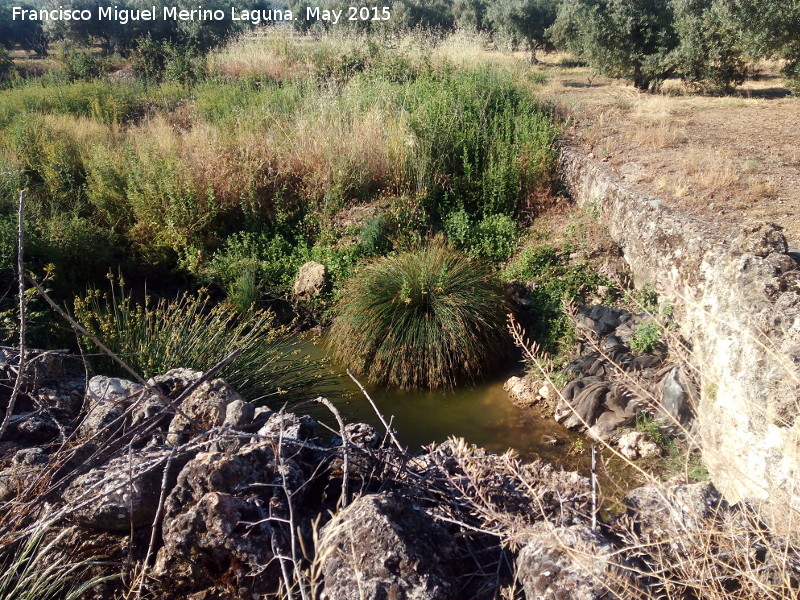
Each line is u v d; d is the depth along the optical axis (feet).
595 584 7.16
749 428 13.41
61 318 22.18
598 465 18.99
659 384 20.27
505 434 21.47
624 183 27.99
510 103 38.81
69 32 86.74
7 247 24.85
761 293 14.01
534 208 32.12
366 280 26.02
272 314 26.35
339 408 22.89
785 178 26.96
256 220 32.63
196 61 61.36
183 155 34.50
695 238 21.59
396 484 9.74
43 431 11.55
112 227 30.40
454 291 25.46
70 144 37.76
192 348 18.66
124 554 9.07
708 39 46.75
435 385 24.04
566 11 64.59
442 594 7.51
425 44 52.29
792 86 42.78
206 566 8.36
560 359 23.58
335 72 52.19
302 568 8.29
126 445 9.82
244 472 9.09
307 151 34.83
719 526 8.52
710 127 35.73
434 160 34.04
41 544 9.04
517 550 8.50
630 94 46.39
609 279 25.91
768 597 7.15
